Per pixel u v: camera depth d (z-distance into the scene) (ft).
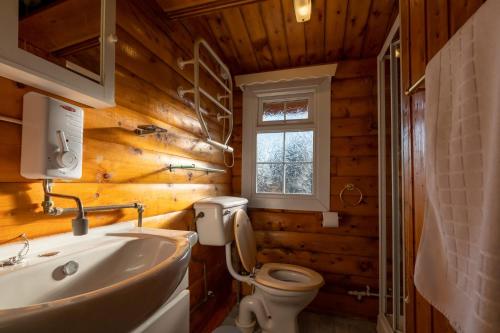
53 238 2.39
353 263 6.06
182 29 4.85
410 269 2.97
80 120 2.49
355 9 4.65
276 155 7.02
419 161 2.70
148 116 3.78
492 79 1.42
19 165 2.17
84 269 2.26
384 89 5.72
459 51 1.76
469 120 1.63
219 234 4.88
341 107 6.33
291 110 7.02
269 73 6.82
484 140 1.51
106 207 2.86
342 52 6.12
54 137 2.20
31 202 2.26
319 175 6.39
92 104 2.81
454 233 1.82
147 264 2.62
